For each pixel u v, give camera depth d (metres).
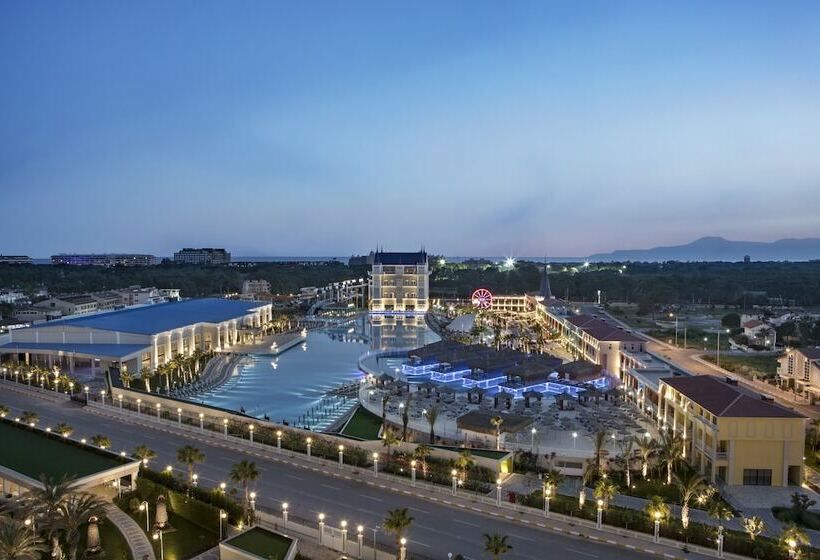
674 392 91.62
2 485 71.44
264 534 59.12
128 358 141.38
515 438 94.62
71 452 77.81
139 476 74.56
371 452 86.94
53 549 57.19
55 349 146.62
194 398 129.25
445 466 81.00
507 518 66.69
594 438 92.00
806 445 89.69
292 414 116.25
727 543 58.78
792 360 122.88
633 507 69.50
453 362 145.50
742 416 75.25
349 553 58.91
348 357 180.00
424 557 57.81
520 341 191.50
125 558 58.69
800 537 55.69
